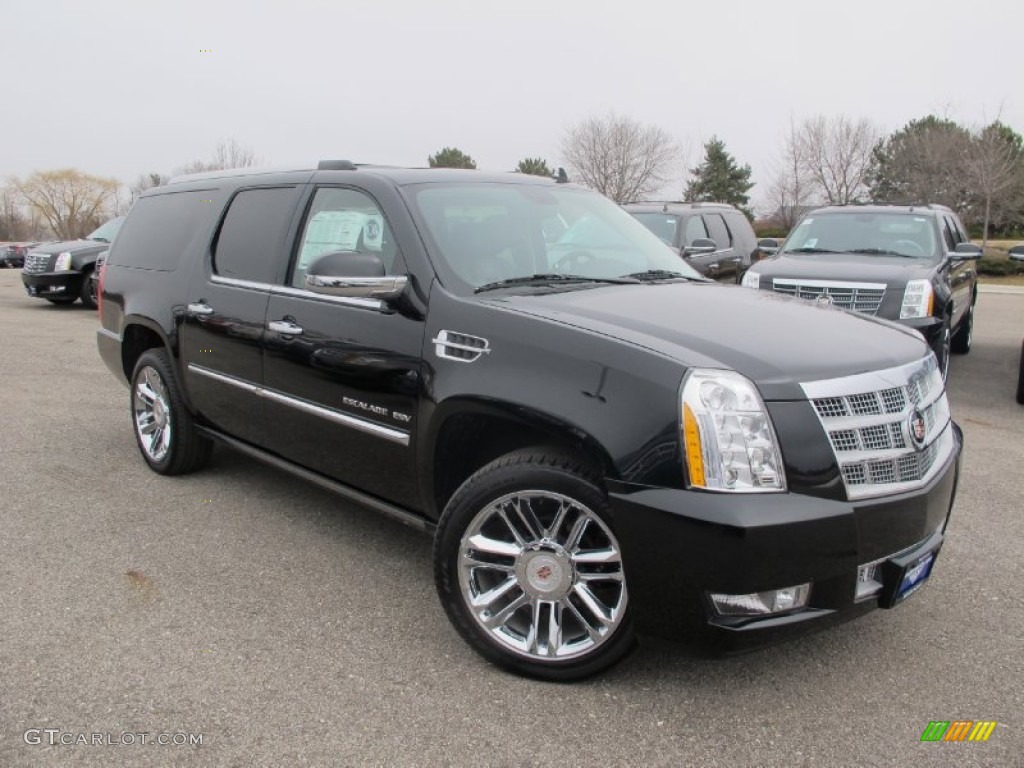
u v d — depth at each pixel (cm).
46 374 868
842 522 267
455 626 317
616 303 335
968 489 523
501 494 301
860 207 966
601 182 4756
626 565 276
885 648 330
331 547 425
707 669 313
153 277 516
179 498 493
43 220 9375
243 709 285
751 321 322
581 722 280
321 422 388
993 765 261
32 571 391
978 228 4428
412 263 353
